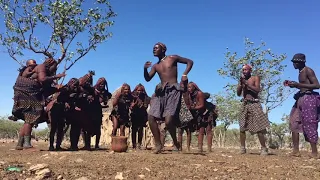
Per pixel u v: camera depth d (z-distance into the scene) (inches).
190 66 283.7
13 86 319.9
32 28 599.5
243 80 336.2
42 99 324.2
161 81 285.0
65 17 596.1
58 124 352.8
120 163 220.1
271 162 250.2
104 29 627.5
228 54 834.8
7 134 1343.5
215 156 289.1
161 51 289.7
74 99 350.0
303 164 241.4
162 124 426.6
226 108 981.2
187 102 349.4
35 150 313.1
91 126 368.8
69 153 287.6
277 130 948.0
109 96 393.7
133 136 432.5
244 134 351.6
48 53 609.3
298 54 317.1
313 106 309.6
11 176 173.6
